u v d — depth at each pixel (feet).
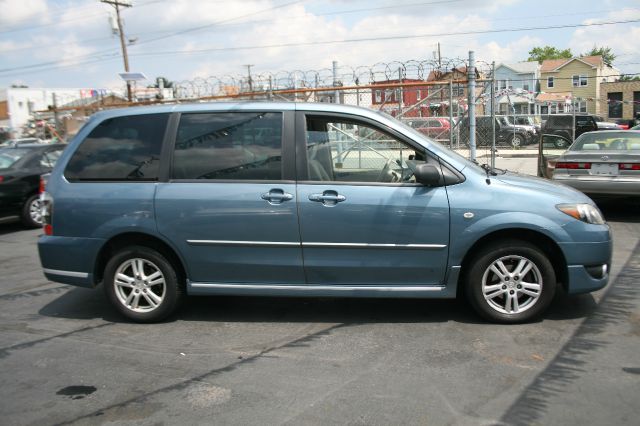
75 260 15.98
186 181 15.47
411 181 15.01
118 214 15.58
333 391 11.62
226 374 12.61
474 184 14.76
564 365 12.54
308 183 15.02
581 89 190.39
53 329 15.99
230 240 15.21
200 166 15.52
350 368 12.73
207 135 15.69
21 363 13.56
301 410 10.87
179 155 15.66
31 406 11.37
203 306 17.57
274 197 14.96
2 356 14.03
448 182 14.80
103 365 13.33
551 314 15.79
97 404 11.39
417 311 16.43
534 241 14.97
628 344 13.62
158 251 15.81
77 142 16.44
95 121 16.51
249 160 15.37
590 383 11.67
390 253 14.84
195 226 15.29
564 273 14.76
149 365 13.25
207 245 15.34
